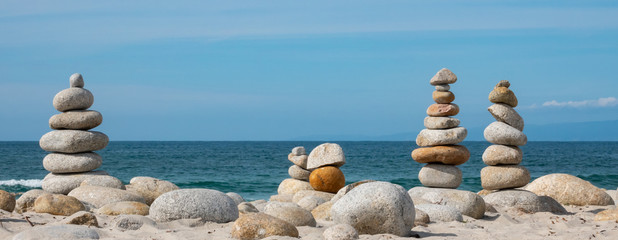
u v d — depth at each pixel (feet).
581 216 33.58
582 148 318.24
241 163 142.51
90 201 34.50
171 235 22.56
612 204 40.86
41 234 20.06
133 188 39.29
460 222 29.22
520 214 34.40
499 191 38.37
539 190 42.34
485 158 38.47
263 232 22.12
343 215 23.91
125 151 236.22
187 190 27.40
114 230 23.71
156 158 169.07
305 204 37.60
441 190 37.09
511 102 38.45
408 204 24.09
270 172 108.06
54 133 45.65
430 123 40.81
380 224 23.66
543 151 256.93
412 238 23.13
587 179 87.76
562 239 23.63
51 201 29.04
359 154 217.15
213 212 26.45
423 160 40.55
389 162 152.56
